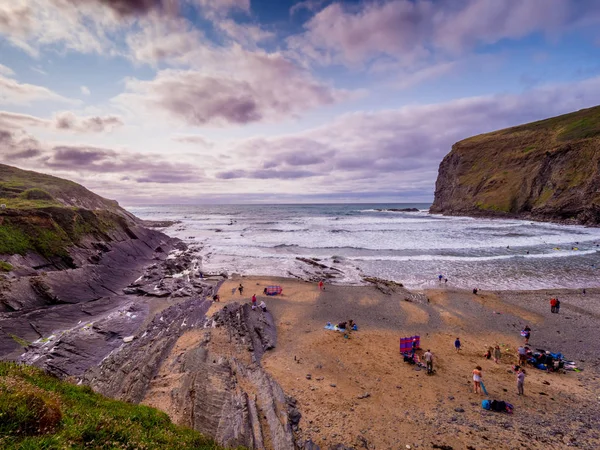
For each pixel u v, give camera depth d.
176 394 14.67
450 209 151.75
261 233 86.69
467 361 20.81
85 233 44.34
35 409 6.59
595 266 45.19
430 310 30.28
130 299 32.72
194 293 35.25
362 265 47.91
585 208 94.06
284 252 58.78
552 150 112.25
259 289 36.81
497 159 140.00
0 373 8.68
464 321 27.72
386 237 73.88
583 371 19.53
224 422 12.24
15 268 30.75
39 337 22.42
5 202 49.28
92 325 24.06
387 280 40.19
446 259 50.69
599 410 15.40
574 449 12.70
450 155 166.88
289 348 22.48
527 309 30.25
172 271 45.75
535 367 20.06
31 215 38.16
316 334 24.94
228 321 25.47
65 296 29.34
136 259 49.28
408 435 13.49
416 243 65.00
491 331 25.80
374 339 24.06
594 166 95.38
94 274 35.28
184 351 20.06
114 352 21.16
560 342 23.70
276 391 15.52
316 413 14.77
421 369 19.58
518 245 61.25
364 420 14.43
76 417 7.51
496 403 15.39
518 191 119.88
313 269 46.38
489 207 127.69
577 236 71.88
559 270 43.56
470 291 35.59
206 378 15.40
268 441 12.19
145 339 22.62
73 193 80.94
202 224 120.44
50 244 37.09
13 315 24.00
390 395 16.62
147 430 8.75
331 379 18.17
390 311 30.11
